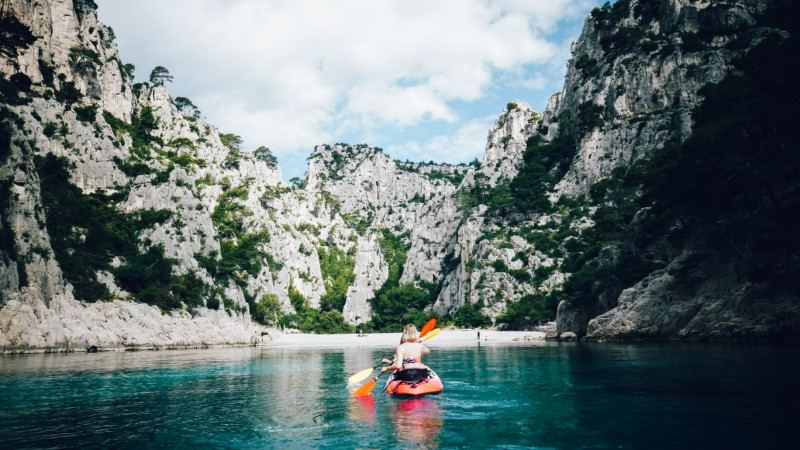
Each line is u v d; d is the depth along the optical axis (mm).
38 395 15508
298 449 8586
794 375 15539
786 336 28891
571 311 64250
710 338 33531
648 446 8227
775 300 30781
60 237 61281
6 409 12867
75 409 12766
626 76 125938
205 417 11422
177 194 88250
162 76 154375
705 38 117000
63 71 94875
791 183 32875
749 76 40781
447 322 121938
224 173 149000
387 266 173750
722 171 36094
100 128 88875
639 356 25656
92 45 107250
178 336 60125
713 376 15984
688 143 40625
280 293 125938
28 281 46344
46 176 71000
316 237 179250
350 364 28547
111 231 72625
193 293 72438
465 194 158750
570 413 11172
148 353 44656
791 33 40281
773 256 32312
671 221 47062
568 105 154500
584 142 130000
